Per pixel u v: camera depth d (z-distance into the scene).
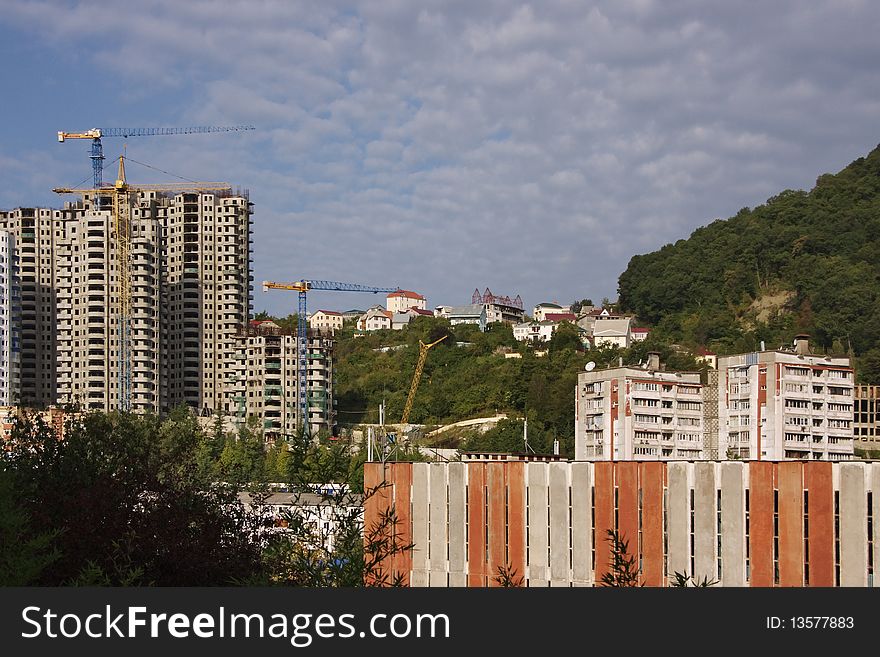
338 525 22.84
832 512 62.41
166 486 31.17
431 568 81.38
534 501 76.44
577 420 173.25
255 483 32.72
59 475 32.00
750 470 65.44
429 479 82.38
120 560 28.22
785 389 154.38
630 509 70.94
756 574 64.56
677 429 166.12
